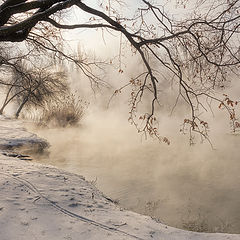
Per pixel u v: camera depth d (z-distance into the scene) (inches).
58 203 193.2
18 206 178.1
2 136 539.2
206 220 254.1
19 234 147.1
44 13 198.4
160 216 260.2
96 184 346.0
